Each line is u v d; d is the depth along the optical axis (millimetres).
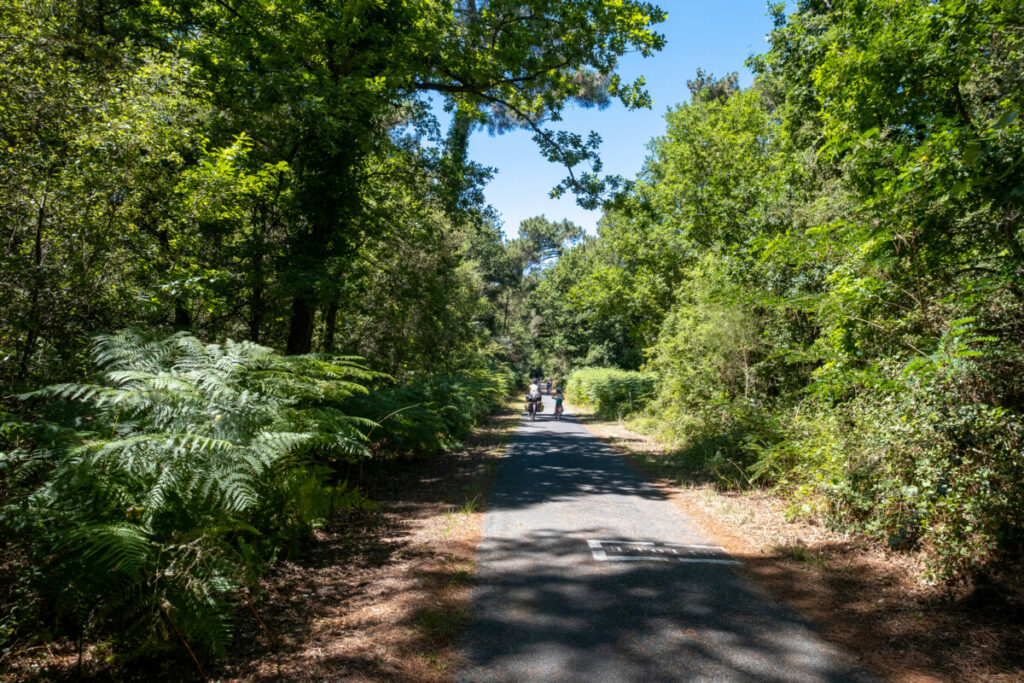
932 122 4867
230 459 3539
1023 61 6168
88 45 5449
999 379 4859
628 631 3840
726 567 5219
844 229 6574
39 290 4320
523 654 3492
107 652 3090
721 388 12203
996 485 4559
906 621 4012
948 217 5273
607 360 40594
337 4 10805
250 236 10750
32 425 3426
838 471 6129
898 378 5688
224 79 10109
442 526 6355
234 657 3264
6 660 2877
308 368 6023
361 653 3396
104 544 2676
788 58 13211
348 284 11312
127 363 4473
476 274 23641
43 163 4473
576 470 10578
